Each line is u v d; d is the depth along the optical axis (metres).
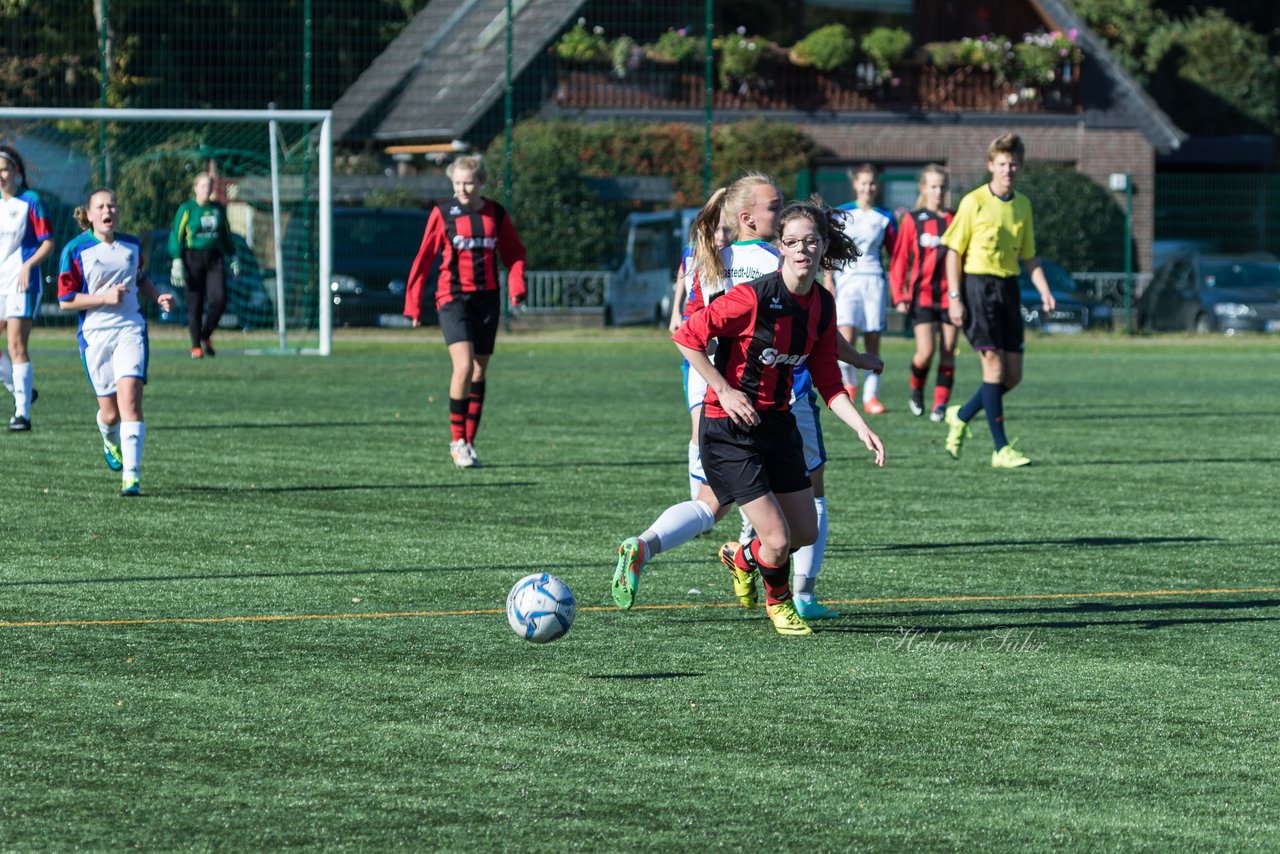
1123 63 139.88
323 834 12.82
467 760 14.70
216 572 23.52
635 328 89.69
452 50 115.69
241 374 59.53
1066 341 86.25
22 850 12.45
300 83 113.31
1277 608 21.58
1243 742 15.41
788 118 113.31
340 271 84.25
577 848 12.55
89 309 31.44
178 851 12.46
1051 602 21.92
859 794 13.85
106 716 16.05
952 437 36.09
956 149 116.19
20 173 39.94
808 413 20.62
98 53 97.88
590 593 22.23
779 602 19.83
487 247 34.81
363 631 19.83
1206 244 102.44
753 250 21.06
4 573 23.33
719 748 15.12
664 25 114.31
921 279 45.22
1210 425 45.31
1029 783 14.17
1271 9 156.00
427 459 36.47
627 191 100.12
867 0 117.75
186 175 84.25
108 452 33.09
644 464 35.75
